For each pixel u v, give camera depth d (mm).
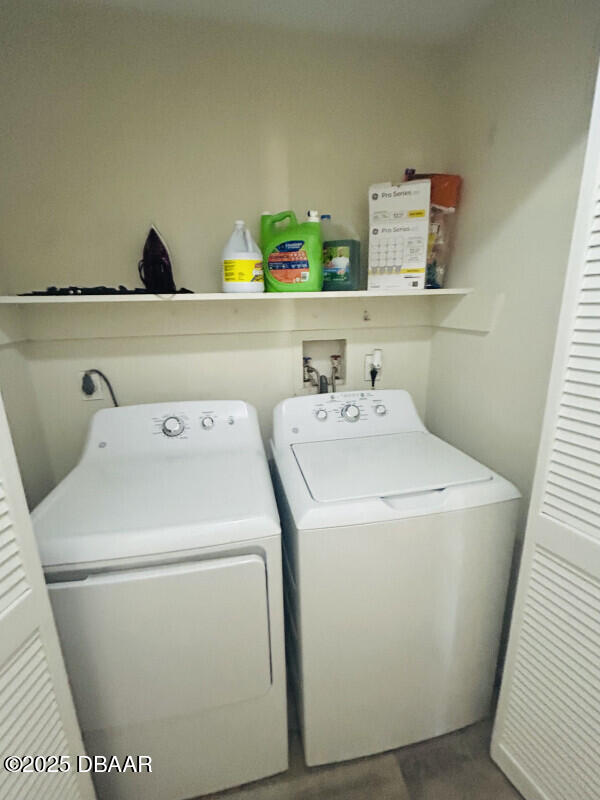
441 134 1616
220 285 1568
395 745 1324
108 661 963
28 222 1365
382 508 1057
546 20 1077
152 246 1340
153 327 1557
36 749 771
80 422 1588
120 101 1346
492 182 1344
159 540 937
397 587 1122
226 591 978
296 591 1136
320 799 1211
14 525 724
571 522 896
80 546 910
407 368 1866
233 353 1667
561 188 1076
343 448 1416
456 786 1230
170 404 1440
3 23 1217
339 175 1573
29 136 1308
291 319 1672
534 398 1232
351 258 1544
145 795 1160
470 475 1199
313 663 1147
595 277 783
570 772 982
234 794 1228
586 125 990
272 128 1478
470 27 1394
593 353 804
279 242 1414
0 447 697
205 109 1414
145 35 1314
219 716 1120
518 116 1206
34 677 769
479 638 1265
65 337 1485
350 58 1479
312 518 1021
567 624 939
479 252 1441
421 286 1443
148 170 1417
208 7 1279
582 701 925
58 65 1276
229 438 1424
